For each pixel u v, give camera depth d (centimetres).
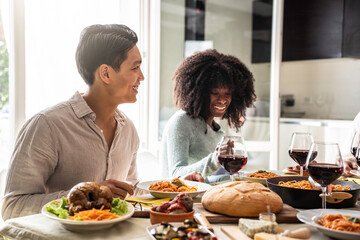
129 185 120
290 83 503
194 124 209
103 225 88
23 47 266
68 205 96
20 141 134
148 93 335
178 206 93
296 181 132
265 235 81
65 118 140
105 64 141
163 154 216
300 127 432
